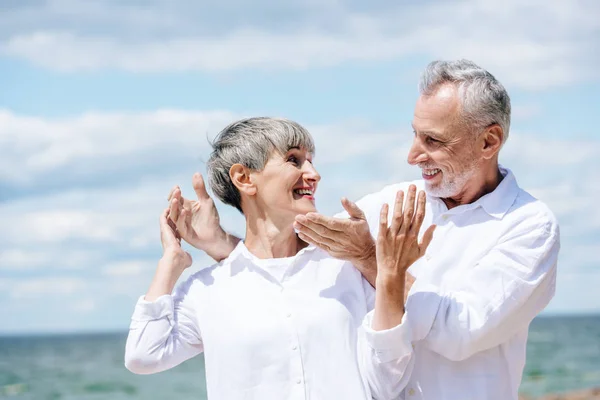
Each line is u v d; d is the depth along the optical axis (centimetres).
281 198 327
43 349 6166
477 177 342
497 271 327
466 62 343
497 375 336
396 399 336
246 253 330
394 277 307
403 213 306
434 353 336
